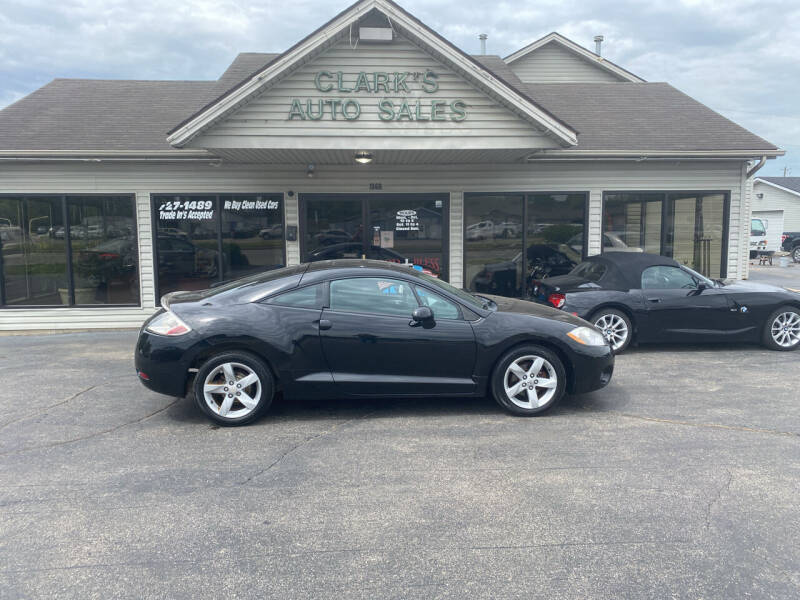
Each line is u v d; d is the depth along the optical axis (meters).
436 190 10.46
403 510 3.56
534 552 3.10
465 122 8.43
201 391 5.05
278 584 2.83
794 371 7.02
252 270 10.34
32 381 6.70
